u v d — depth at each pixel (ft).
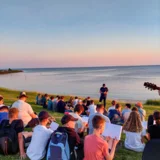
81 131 20.38
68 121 15.87
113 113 30.19
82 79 318.86
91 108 32.99
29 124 23.97
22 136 18.72
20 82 276.62
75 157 15.34
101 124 13.66
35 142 16.80
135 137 21.43
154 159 9.20
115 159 19.36
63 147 14.76
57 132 15.39
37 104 58.75
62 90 171.01
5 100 59.47
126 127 21.95
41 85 225.56
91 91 161.99
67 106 45.57
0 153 18.93
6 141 18.33
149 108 62.95
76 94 141.90
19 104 24.31
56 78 366.84
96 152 13.08
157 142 9.44
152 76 361.30
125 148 22.06
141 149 21.09
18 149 19.13
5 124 18.95
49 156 14.98
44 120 17.26
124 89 173.37
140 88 179.83
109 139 17.47
